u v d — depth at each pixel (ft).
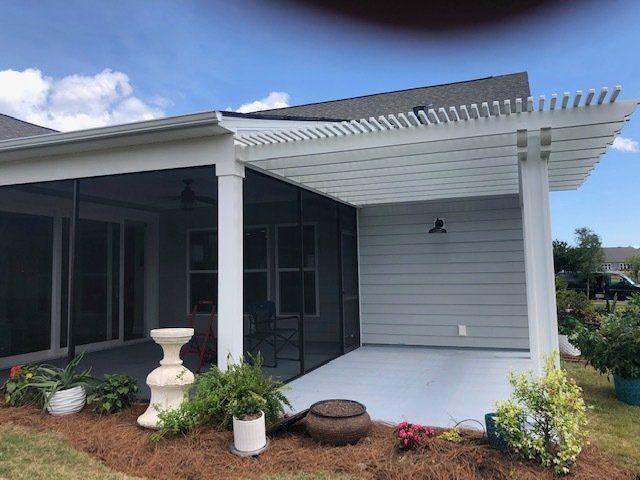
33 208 23.25
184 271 30.32
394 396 15.57
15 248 22.58
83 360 22.95
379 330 26.03
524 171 12.58
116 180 21.61
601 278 56.90
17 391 14.76
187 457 10.70
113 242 27.81
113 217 27.58
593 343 15.46
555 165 16.33
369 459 10.44
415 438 10.75
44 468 10.63
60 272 24.39
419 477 9.59
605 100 11.45
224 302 14.56
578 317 26.48
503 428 10.29
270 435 11.87
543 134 12.09
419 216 25.53
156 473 10.26
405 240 25.79
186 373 13.06
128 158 15.99
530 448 9.94
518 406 10.27
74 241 16.83
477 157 15.20
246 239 28.09
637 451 10.87
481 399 15.12
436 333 25.02
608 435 11.93
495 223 24.16
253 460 10.59
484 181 19.98
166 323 30.45
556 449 9.90
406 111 26.81
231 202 14.70
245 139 14.60
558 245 56.08
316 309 26.32
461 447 10.66
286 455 10.80
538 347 12.12
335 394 15.92
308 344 26.09
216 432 11.82
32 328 23.04
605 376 18.20
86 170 16.60
